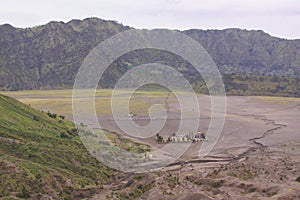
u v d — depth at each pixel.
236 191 79.94
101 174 99.88
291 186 79.94
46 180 86.31
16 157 99.38
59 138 128.50
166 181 88.12
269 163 113.50
